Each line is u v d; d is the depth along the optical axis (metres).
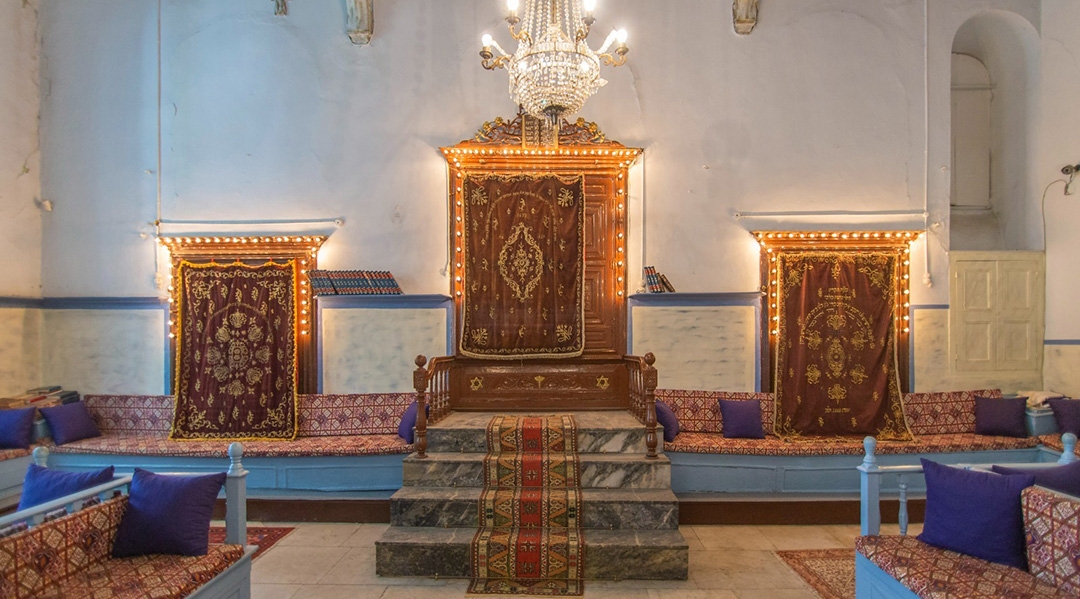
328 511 5.76
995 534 3.39
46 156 7.05
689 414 6.54
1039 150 6.85
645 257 6.79
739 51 6.85
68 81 7.07
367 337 6.75
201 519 3.72
